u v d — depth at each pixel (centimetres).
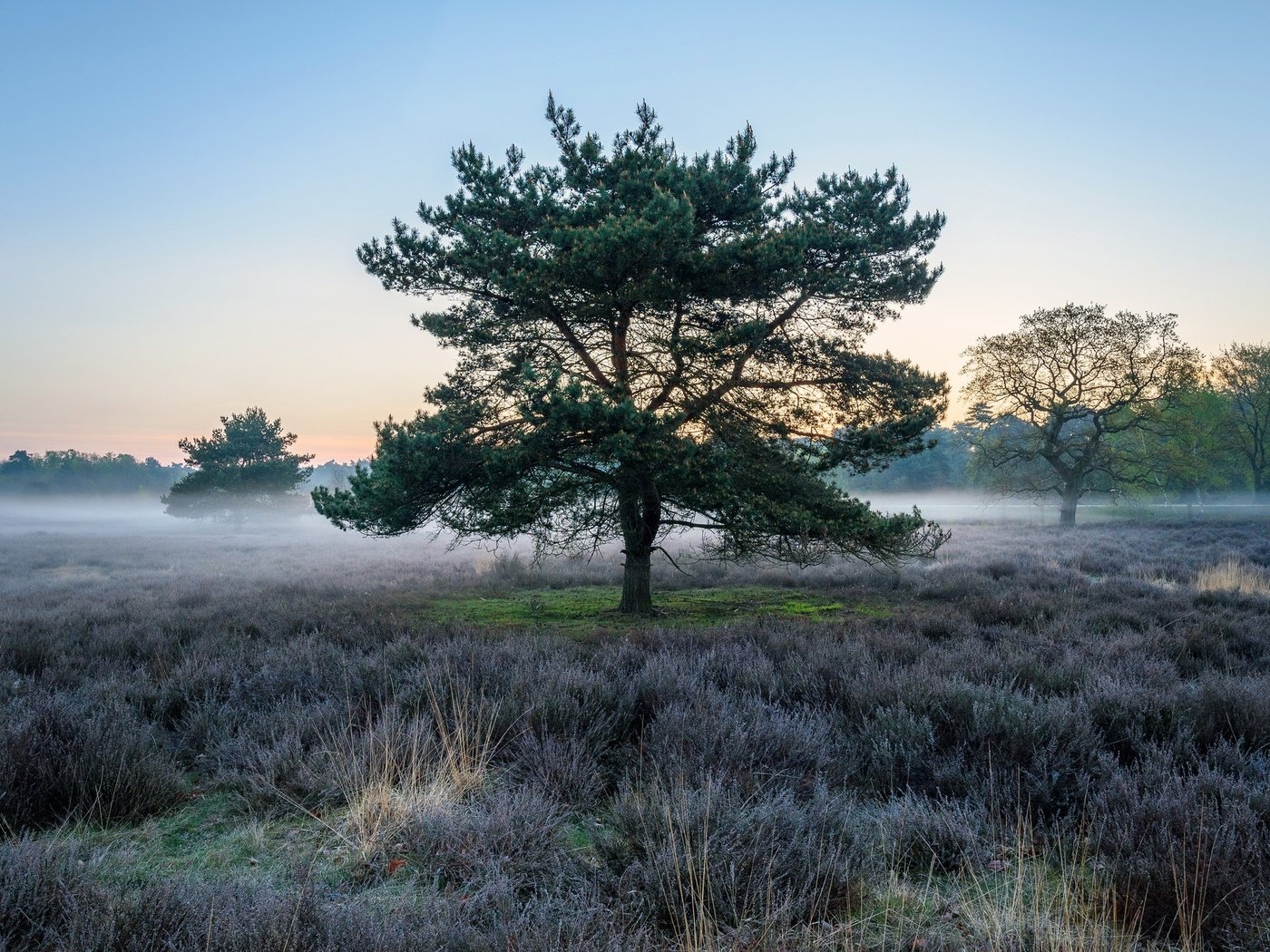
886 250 1363
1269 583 1608
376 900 351
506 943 284
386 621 1152
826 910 330
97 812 447
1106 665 738
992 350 4488
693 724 548
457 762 510
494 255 1207
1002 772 470
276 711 606
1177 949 309
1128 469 4631
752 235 1151
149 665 816
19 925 307
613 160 1367
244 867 390
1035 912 304
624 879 348
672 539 3544
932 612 1292
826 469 1323
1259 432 6644
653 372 1339
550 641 905
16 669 830
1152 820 386
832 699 666
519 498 1286
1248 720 548
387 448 1177
